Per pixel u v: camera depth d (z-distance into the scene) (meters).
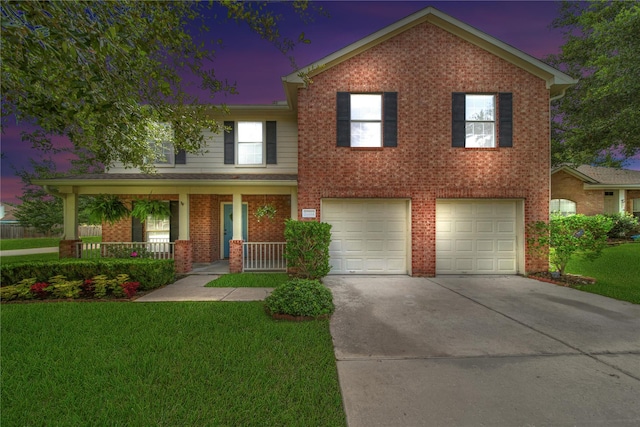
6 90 3.70
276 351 3.60
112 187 9.08
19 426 2.35
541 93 8.54
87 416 2.46
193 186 9.05
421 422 2.41
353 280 7.93
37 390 2.81
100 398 2.70
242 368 3.18
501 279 8.04
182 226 9.11
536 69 8.47
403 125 8.49
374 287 7.15
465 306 5.61
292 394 2.72
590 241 7.35
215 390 2.79
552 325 4.60
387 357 3.54
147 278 6.83
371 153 8.50
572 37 12.92
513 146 8.52
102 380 2.95
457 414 2.50
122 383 2.91
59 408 2.56
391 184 8.48
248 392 2.75
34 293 6.09
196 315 4.92
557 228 7.75
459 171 8.48
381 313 5.20
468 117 8.62
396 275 8.57
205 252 11.12
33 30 2.91
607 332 4.32
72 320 4.70
